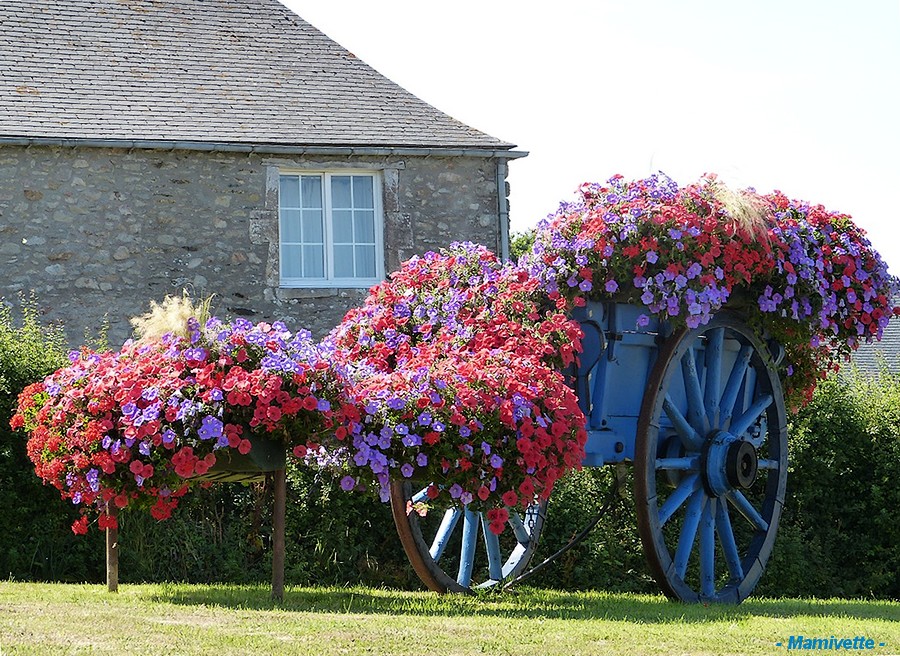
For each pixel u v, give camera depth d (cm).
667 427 841
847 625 676
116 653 519
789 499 1170
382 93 1540
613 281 785
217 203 1382
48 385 738
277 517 718
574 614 707
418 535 838
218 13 1589
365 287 1430
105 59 1463
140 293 1346
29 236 1316
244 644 545
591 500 1112
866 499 1180
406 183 1451
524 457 702
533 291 810
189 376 684
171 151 1367
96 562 1002
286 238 1430
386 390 701
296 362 681
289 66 1541
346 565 1044
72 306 1323
